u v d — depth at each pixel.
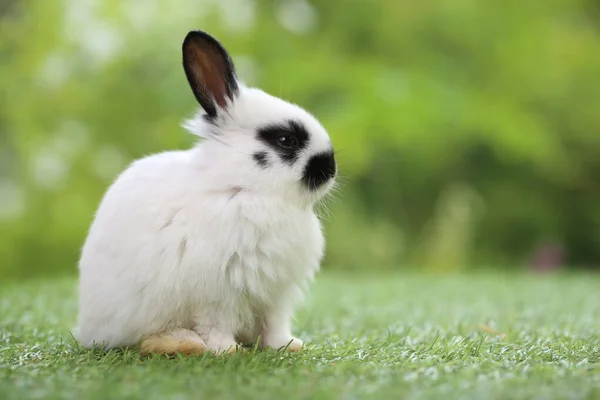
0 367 0.99
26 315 1.24
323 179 1.07
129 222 1.05
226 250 1.04
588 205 2.86
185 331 1.05
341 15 2.84
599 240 2.84
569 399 0.91
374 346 1.07
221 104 1.07
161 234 1.04
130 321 1.05
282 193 1.06
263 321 1.09
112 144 2.61
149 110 2.62
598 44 2.91
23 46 2.64
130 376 0.96
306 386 0.94
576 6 3.00
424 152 2.65
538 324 1.20
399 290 1.52
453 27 2.85
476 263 2.66
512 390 0.93
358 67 2.70
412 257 2.61
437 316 1.26
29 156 2.59
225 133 1.07
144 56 2.62
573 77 2.87
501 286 1.57
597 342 1.09
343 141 2.40
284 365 0.99
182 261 1.04
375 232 2.60
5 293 1.43
